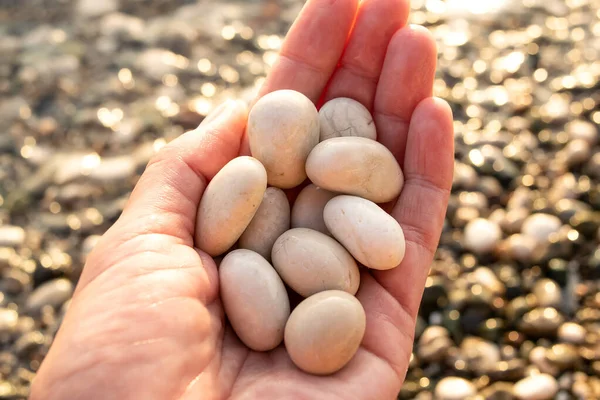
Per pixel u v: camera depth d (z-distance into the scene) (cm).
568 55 60
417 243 40
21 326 49
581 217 50
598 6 65
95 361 35
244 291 37
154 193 39
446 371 46
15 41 65
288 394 36
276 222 40
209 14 67
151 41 64
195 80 61
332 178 39
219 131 40
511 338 47
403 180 40
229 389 36
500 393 45
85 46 64
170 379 35
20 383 47
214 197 38
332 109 42
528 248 49
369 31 42
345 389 36
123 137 57
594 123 55
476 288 48
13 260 51
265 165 40
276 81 44
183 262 37
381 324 38
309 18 43
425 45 41
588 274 49
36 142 57
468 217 51
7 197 54
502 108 57
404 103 42
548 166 53
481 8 66
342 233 39
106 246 37
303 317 37
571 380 45
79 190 54
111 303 36
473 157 54
